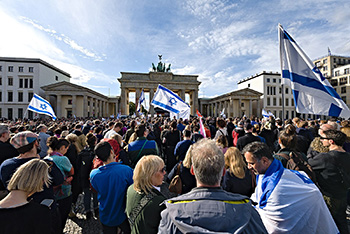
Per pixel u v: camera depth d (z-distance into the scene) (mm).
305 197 2055
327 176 3119
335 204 3090
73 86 52469
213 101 73812
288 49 5609
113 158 3270
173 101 9898
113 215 2955
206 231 1284
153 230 2162
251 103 61656
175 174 4008
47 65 61219
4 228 1909
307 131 6598
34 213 2047
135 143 4973
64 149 4039
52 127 8672
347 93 60906
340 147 3273
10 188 2043
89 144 4750
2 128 4223
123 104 57750
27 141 3188
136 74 58625
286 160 3389
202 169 1627
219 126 7305
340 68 64188
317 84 5305
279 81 66688
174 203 1575
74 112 52344
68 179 3979
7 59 55938
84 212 5246
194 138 7086
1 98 55844
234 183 3301
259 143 2473
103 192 2984
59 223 2930
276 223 2025
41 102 11836
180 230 1387
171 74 60000
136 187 2424
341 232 3029
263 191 2230
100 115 64438
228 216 1377
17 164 3084
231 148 3568
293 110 66500
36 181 2129
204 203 1449
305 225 1983
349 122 5680
